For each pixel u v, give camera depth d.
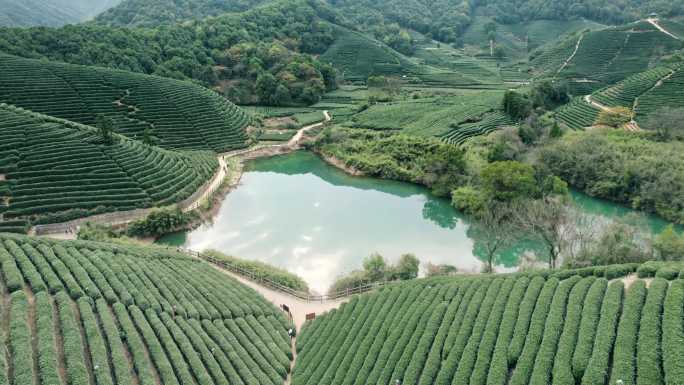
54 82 110.56
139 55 150.00
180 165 91.50
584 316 37.75
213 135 116.19
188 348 39.62
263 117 138.88
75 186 75.69
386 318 44.53
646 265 43.06
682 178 76.25
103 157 82.62
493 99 136.38
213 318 46.00
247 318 47.31
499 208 69.38
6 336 34.69
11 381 31.36
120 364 35.47
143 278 49.34
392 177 101.19
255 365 40.12
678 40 152.62
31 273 42.78
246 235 75.12
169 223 73.62
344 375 38.72
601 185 84.69
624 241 53.66
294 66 160.00
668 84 115.88
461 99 142.38
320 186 99.25
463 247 71.50
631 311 36.88
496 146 91.25
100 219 72.81
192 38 174.50
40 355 33.47
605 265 48.19
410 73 180.88
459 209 83.69
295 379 39.50
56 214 71.00
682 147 86.69
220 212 84.12
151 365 37.53
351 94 161.12
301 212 84.88
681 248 49.81
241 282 56.28
